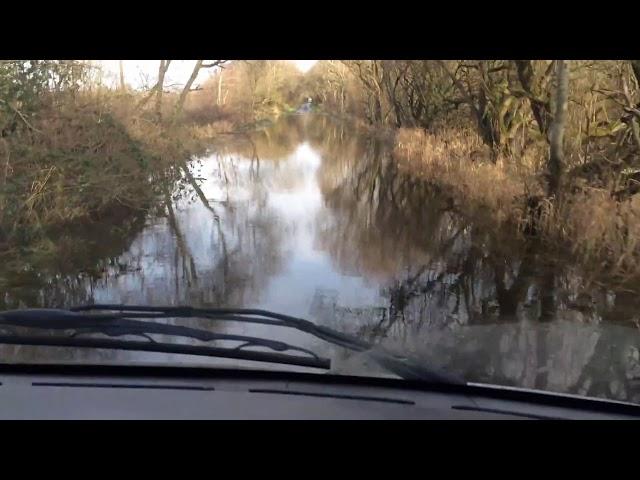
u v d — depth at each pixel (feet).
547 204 33.91
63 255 30.35
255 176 65.82
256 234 35.96
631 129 33.86
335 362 10.25
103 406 8.68
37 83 38.52
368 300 22.85
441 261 29.68
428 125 81.30
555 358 13.20
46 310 10.43
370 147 104.53
